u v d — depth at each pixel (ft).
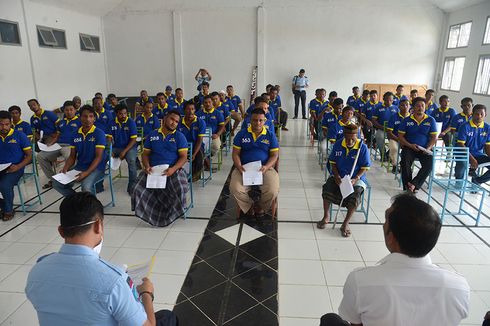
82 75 31.58
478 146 14.47
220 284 8.51
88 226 3.61
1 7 22.21
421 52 33.17
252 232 11.19
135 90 36.42
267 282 8.58
